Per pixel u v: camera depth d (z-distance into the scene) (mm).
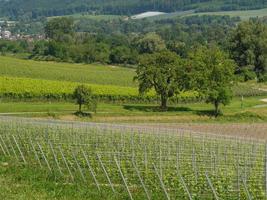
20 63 192375
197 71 120875
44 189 35344
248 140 66875
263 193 33094
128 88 139750
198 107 128250
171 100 130250
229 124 105938
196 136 70062
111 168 40688
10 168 42938
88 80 169000
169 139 62062
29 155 49375
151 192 34281
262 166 40688
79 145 52250
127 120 109188
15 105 118000
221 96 117562
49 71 179750
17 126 68625
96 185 36125
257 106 134750
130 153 48062
